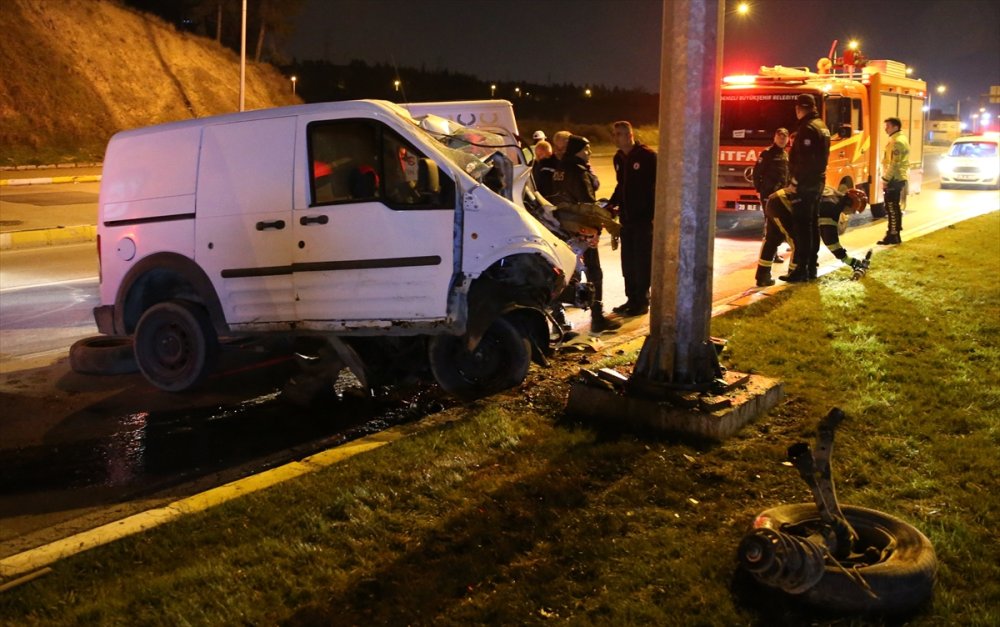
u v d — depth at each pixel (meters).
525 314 6.55
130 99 38.81
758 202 15.73
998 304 8.54
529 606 3.37
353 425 6.08
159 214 6.64
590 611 3.34
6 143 32.25
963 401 5.58
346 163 6.19
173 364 6.72
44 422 6.17
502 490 4.41
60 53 37.03
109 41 39.88
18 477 5.22
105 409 6.45
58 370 7.44
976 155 26.41
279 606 3.43
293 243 6.26
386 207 6.05
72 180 26.55
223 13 51.41
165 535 4.06
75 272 12.31
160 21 44.53
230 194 6.42
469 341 6.09
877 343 7.09
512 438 5.17
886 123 13.35
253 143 6.37
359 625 3.29
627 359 6.84
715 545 3.81
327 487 4.51
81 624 3.33
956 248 12.63
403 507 4.29
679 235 5.27
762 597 3.38
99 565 3.81
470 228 5.98
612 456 4.84
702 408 5.12
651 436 5.16
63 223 17.11
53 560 3.87
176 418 6.25
